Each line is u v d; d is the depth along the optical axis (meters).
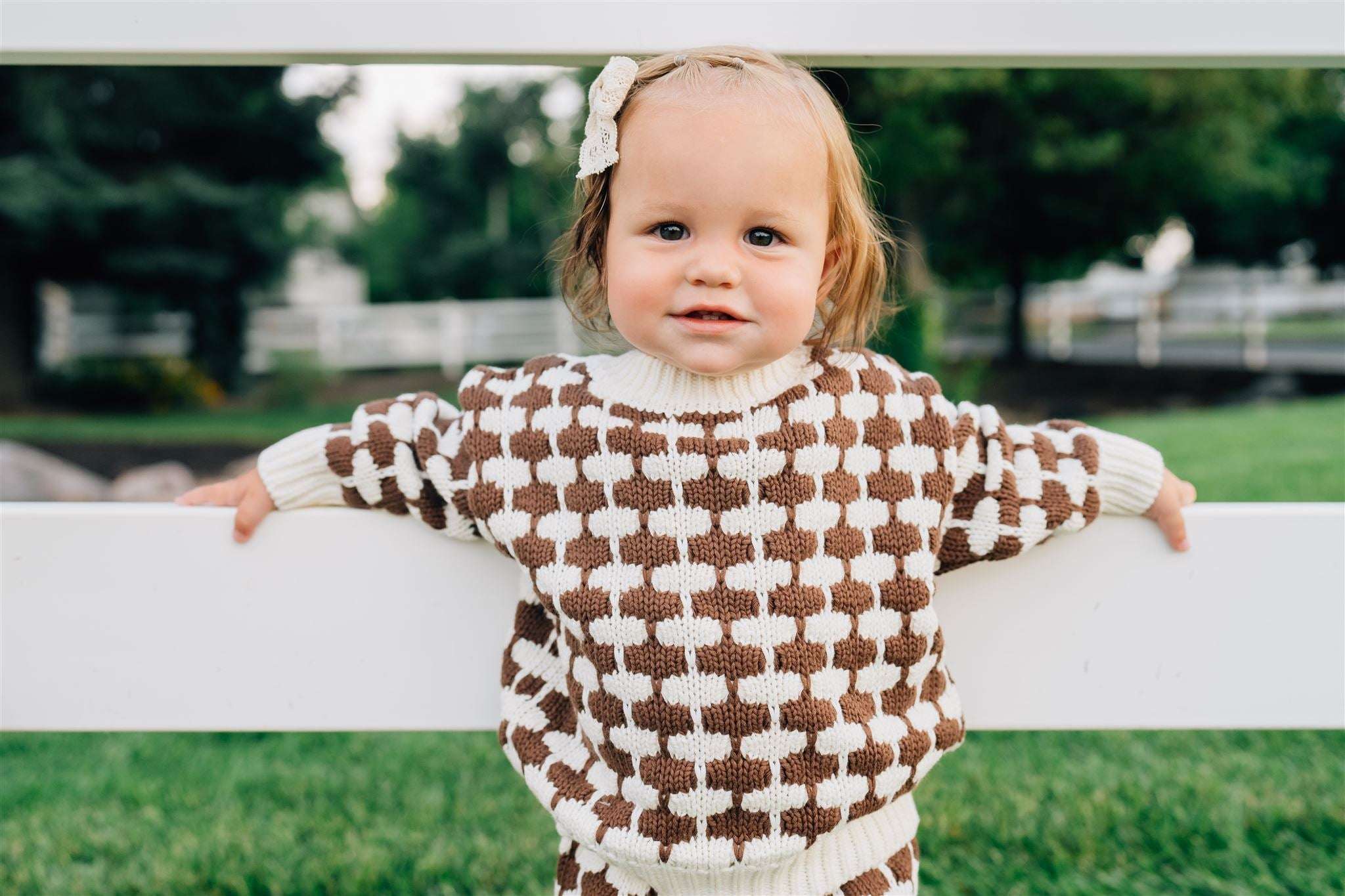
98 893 1.88
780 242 1.16
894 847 1.27
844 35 1.21
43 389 12.05
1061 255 13.09
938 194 11.37
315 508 1.31
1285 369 10.96
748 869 1.19
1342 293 13.03
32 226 10.83
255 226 12.19
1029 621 1.31
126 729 1.30
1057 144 10.45
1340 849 1.94
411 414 1.34
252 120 11.51
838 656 1.21
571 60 1.25
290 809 2.22
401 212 23.41
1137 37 1.21
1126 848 1.97
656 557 1.21
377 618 1.31
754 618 1.19
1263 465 4.71
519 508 1.26
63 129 10.62
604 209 1.27
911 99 9.75
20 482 6.27
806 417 1.24
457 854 2.02
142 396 12.13
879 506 1.25
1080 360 13.04
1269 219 15.11
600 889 1.26
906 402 1.29
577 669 1.25
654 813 1.19
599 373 1.29
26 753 2.56
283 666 1.31
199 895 1.88
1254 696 1.29
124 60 1.24
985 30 1.21
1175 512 1.28
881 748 1.21
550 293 18.52
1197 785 2.20
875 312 1.34
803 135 1.17
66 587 1.28
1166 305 13.72
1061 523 1.26
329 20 1.20
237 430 9.75
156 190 11.26
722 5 1.21
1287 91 10.32
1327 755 2.34
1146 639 1.30
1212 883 1.83
